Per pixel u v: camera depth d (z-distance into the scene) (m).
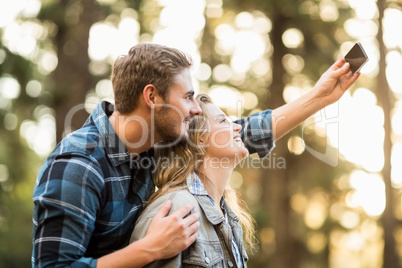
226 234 2.51
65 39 12.65
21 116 12.76
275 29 14.61
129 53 2.52
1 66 11.82
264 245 13.92
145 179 2.56
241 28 15.13
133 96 2.47
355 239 18.22
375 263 18.58
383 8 12.67
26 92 11.95
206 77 15.20
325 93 2.91
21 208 13.62
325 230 16.83
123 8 14.01
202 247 2.38
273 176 14.16
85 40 11.94
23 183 14.58
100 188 2.29
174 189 2.50
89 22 12.04
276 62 14.70
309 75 14.65
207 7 14.79
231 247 2.50
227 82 15.23
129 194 2.47
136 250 2.18
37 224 2.22
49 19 12.43
